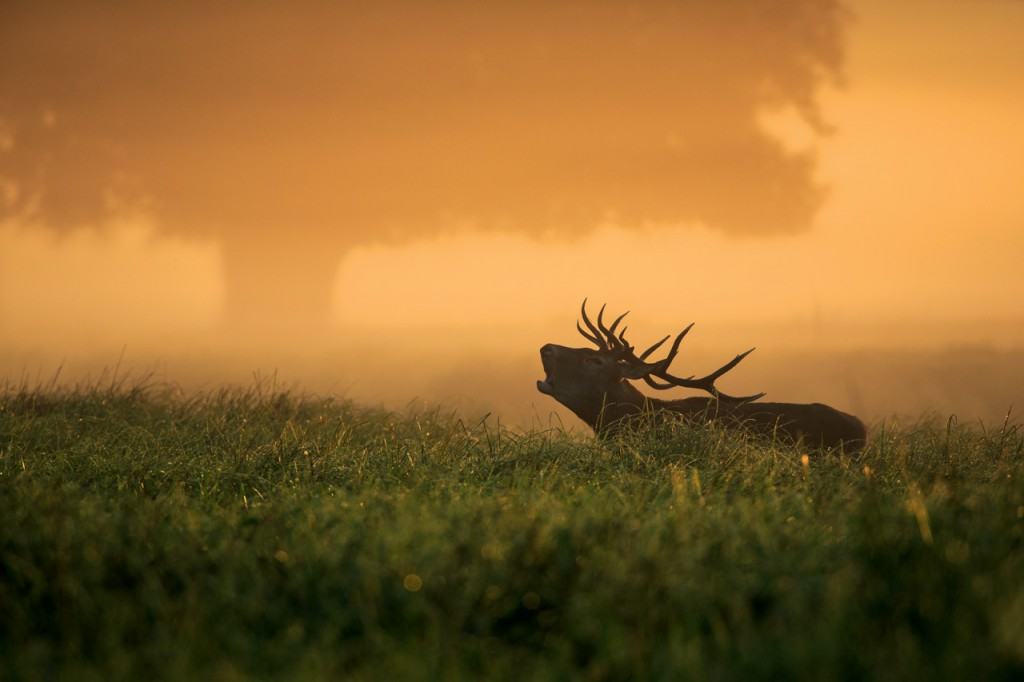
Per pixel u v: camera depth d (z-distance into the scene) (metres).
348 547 22.31
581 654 18.38
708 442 34.97
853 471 32.34
